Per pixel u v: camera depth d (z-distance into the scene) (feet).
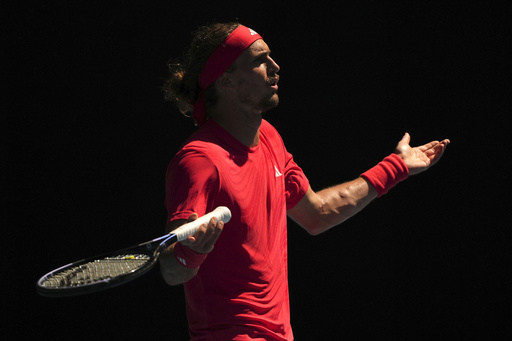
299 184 28.84
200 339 24.64
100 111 48.93
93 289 18.10
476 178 51.83
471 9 51.70
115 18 48.93
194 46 26.43
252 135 25.71
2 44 47.16
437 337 52.11
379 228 52.95
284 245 26.89
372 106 52.65
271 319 24.75
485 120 51.70
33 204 47.88
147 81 49.39
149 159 49.62
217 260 24.09
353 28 52.54
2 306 47.37
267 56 25.77
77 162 48.57
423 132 52.39
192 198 22.97
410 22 52.31
